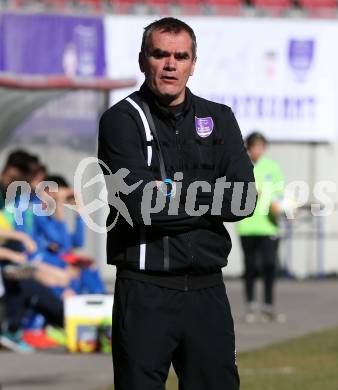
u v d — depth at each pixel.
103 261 48.59
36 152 49.06
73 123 49.12
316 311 41.56
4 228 31.70
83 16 49.59
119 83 35.97
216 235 14.84
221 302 14.91
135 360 14.62
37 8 49.47
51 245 33.41
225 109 15.16
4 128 40.38
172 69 14.62
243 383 25.33
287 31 51.69
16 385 25.66
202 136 14.87
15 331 32.25
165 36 14.63
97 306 31.66
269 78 51.72
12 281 32.19
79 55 49.53
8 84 34.66
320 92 52.09
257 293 47.28
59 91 35.91
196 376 14.88
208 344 14.80
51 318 32.62
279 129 51.97
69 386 25.48
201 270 14.73
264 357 29.66
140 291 14.67
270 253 38.75
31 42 49.12
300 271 54.53
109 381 26.27
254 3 54.59
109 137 14.80
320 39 51.97
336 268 54.97
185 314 14.73
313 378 25.92
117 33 49.91
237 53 51.47
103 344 31.55
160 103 14.79
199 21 51.12
